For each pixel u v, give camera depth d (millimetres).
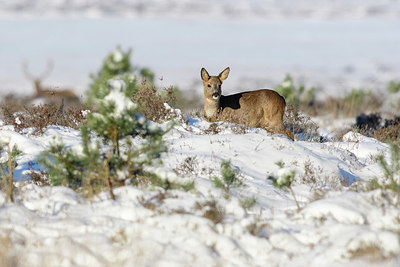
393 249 13016
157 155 18047
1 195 17672
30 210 16422
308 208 16062
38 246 13664
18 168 22641
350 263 12617
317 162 24453
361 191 18453
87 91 18203
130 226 14680
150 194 17359
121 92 17188
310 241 14305
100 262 12656
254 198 17656
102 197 17172
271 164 23969
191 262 12836
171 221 14938
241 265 13125
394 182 16734
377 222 15008
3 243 13266
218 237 14102
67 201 16938
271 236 14484
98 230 14578
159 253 13141
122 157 17797
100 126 17109
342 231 14297
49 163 17469
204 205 16359
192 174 21578
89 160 16984
